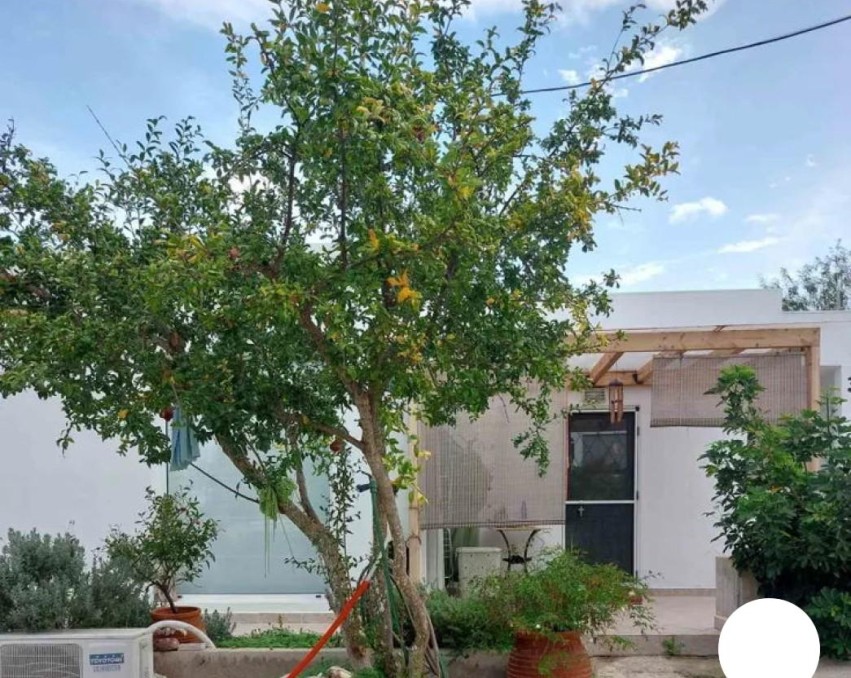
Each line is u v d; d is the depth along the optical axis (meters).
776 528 6.46
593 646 6.76
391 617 5.02
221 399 4.22
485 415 7.69
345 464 6.02
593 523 9.85
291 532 8.66
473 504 7.66
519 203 4.34
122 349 4.28
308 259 3.98
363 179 3.96
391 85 3.55
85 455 8.35
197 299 3.85
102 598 5.96
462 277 3.96
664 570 9.70
